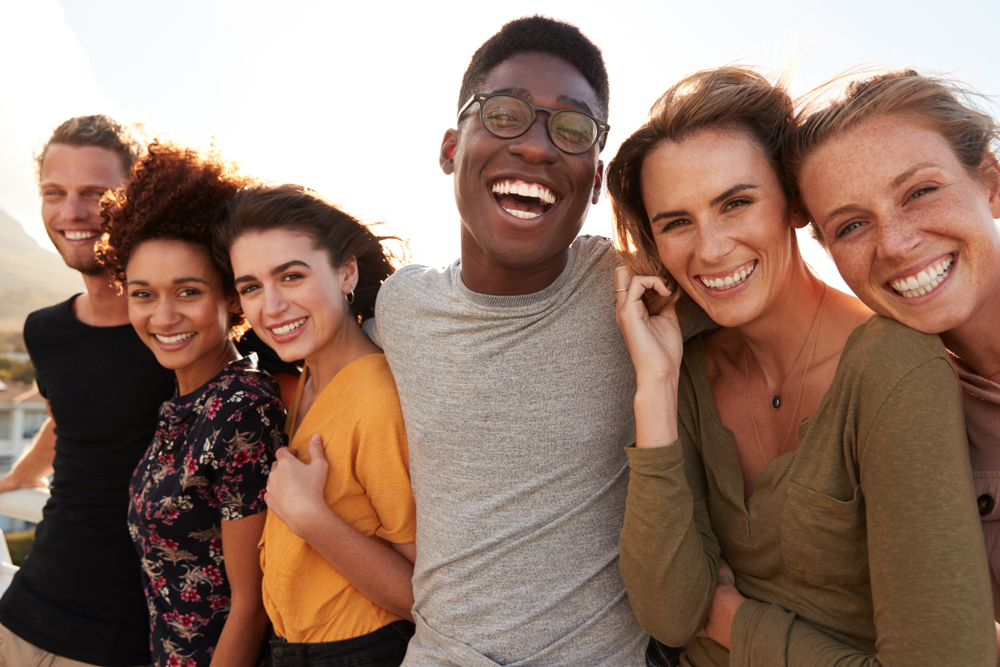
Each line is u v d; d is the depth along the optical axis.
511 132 1.30
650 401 1.20
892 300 1.05
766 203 1.15
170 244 1.60
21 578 2.04
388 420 1.45
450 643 1.35
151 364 1.96
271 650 1.48
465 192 1.37
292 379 1.87
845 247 1.08
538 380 1.35
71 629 1.92
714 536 1.29
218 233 1.56
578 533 1.34
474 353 1.37
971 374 1.14
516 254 1.32
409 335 1.46
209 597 1.58
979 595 0.93
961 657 0.91
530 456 1.35
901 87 1.02
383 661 1.44
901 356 1.02
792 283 1.23
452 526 1.37
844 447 1.08
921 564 0.95
